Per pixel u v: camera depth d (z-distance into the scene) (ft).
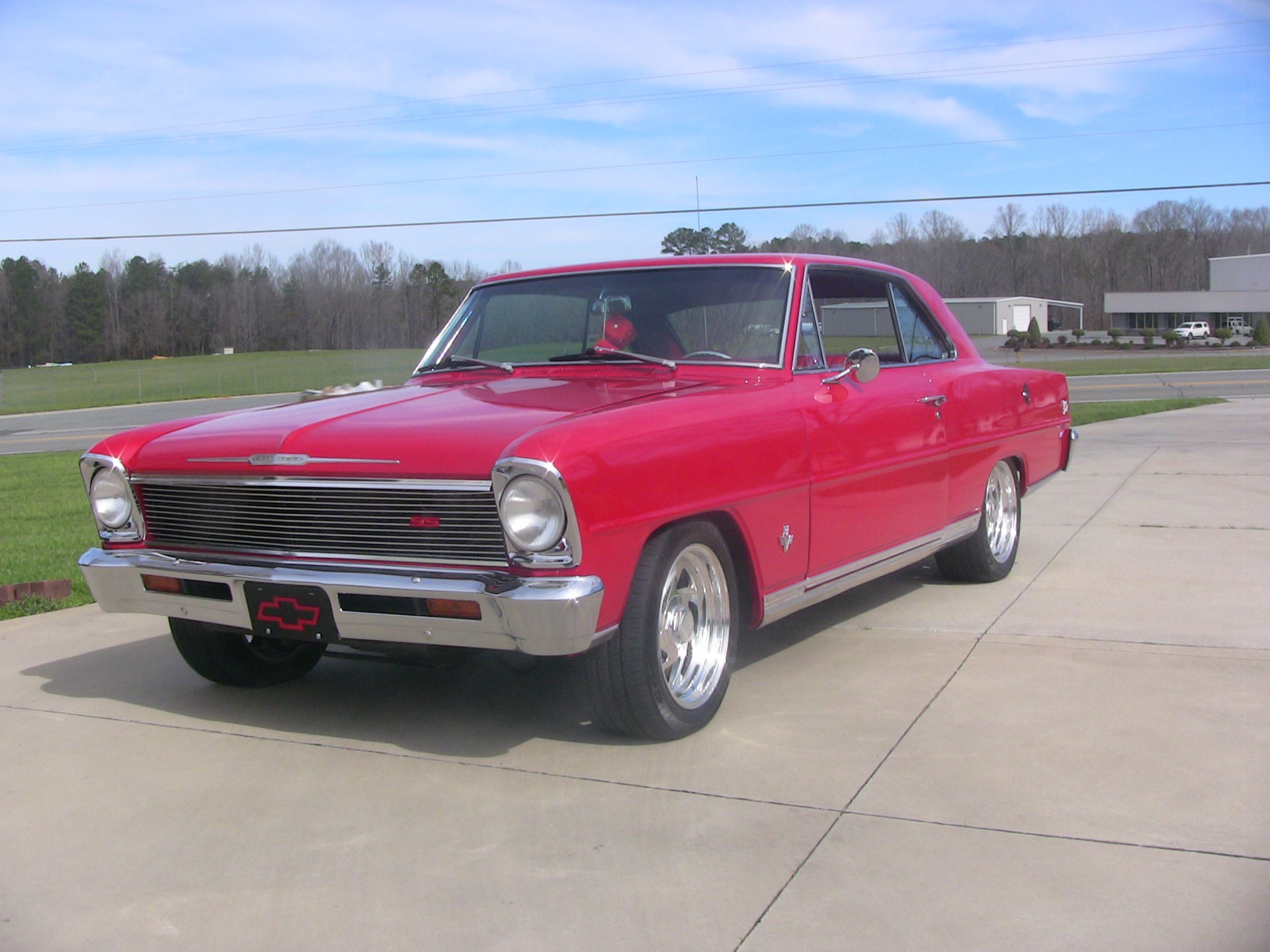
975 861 9.09
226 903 8.71
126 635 17.33
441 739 12.26
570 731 12.44
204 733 12.67
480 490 10.40
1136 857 9.11
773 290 14.14
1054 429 21.06
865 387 14.94
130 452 12.68
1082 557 21.29
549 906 8.51
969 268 331.36
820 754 11.51
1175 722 12.25
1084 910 8.28
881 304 16.38
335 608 10.99
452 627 10.48
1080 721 12.34
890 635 16.12
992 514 19.35
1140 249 334.44
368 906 8.59
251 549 11.80
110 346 370.94
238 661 14.05
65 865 9.43
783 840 9.53
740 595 13.08
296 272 361.10
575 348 14.67
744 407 12.50
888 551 15.49
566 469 10.06
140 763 11.74
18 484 45.88
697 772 11.09
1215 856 9.11
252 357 315.99
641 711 11.41
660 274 14.75
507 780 11.02
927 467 16.19
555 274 15.48
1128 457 37.22
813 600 14.01
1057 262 337.11
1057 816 9.92
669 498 11.11
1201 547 21.84
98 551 12.76
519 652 11.28
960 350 18.65
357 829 9.98
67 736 12.62
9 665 15.62
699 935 8.04
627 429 10.87
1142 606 17.39
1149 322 272.72
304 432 11.61
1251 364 146.92
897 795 10.42
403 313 326.85
